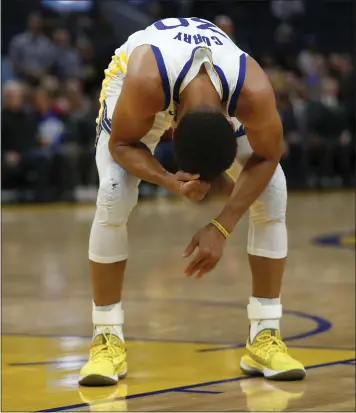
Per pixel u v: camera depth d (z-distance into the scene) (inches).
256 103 167.9
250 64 171.8
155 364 194.5
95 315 185.6
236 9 816.3
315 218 582.6
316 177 813.2
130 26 783.1
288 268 352.2
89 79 735.7
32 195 689.6
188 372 187.2
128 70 168.4
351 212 625.6
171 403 161.2
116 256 183.6
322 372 185.9
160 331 231.5
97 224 182.5
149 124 169.8
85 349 209.9
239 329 233.0
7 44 764.0
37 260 390.0
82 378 174.6
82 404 160.4
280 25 845.8
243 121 171.0
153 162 168.7
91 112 693.9
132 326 238.5
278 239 187.8
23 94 674.8
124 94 167.3
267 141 171.5
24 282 325.4
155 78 165.2
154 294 294.5
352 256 388.5
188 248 166.7
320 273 338.0
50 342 218.4
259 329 188.5
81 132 692.7
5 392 169.5
